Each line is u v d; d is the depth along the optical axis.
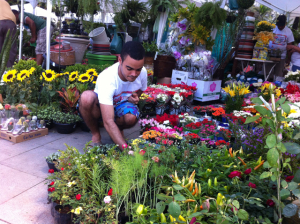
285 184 1.40
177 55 5.64
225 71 7.54
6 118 3.37
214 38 5.97
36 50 5.68
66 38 5.48
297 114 2.85
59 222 1.73
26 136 3.21
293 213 1.33
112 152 2.17
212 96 5.59
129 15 6.12
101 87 2.46
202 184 1.82
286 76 6.12
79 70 4.39
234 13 6.25
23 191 2.17
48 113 3.71
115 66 2.57
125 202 1.78
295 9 7.45
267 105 1.36
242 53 6.64
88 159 2.07
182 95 4.64
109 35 6.71
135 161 1.84
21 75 3.77
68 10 5.60
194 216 1.28
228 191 1.78
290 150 1.35
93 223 1.66
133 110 2.85
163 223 1.36
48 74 3.92
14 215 1.88
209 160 2.04
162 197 1.39
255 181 1.81
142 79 2.87
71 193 1.79
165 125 3.44
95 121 2.86
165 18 6.30
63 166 2.02
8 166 2.54
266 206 1.71
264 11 9.17
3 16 4.75
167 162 2.04
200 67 5.38
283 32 6.73
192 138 2.85
